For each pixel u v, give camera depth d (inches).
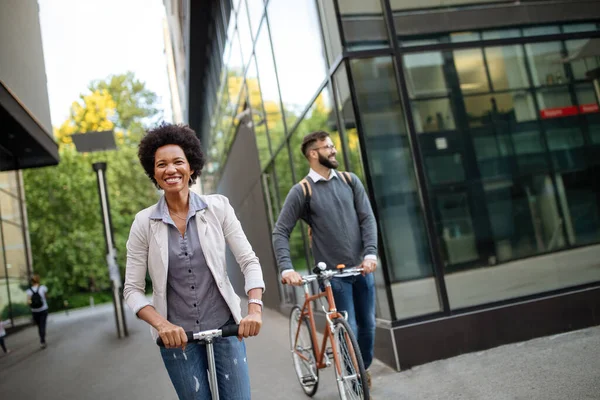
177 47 858.8
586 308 202.5
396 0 219.3
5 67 419.2
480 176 222.7
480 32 227.5
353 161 219.5
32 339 622.8
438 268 203.9
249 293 94.1
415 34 219.0
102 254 1461.6
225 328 86.4
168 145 96.7
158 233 94.0
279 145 365.4
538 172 227.5
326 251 163.6
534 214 222.4
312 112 273.3
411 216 208.1
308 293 171.3
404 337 190.5
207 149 959.0
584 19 239.3
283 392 190.2
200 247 94.5
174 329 83.8
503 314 197.9
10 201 854.5
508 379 156.6
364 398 130.6
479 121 225.5
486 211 220.5
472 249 213.8
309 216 168.2
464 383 160.7
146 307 89.2
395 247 203.6
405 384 171.2
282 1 299.3
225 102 609.6
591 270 215.2
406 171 210.2
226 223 98.9
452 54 222.2
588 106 235.8
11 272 783.1
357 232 164.9
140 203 1541.6
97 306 1519.4
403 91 213.0
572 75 235.1
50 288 1457.9
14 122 437.4
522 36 231.0
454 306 201.5
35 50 548.4
